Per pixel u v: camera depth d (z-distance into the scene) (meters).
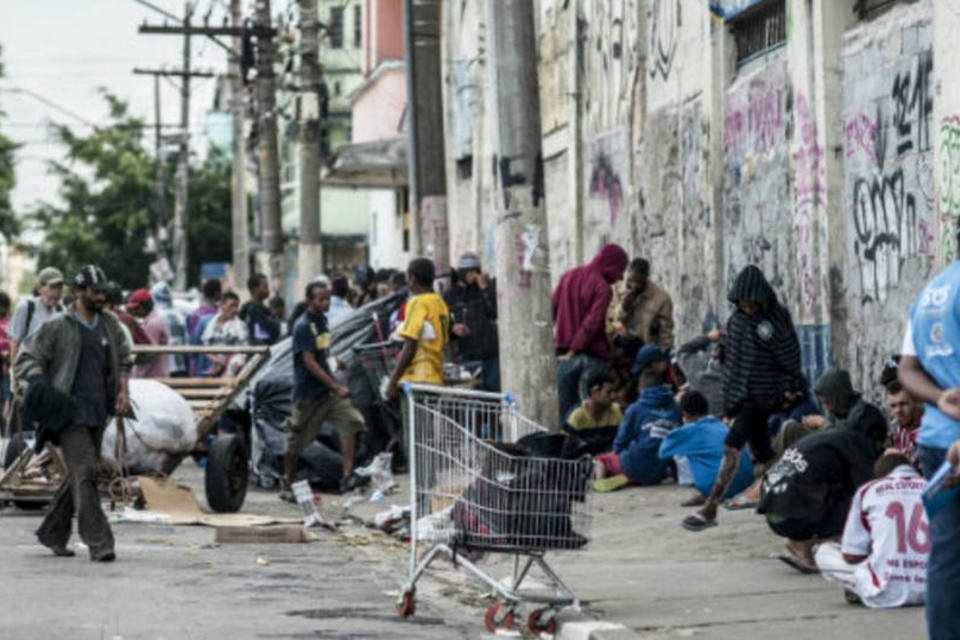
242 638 10.34
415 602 11.72
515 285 16.17
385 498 18.92
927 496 7.33
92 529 13.86
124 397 14.38
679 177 22.42
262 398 21.33
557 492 10.68
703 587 11.89
